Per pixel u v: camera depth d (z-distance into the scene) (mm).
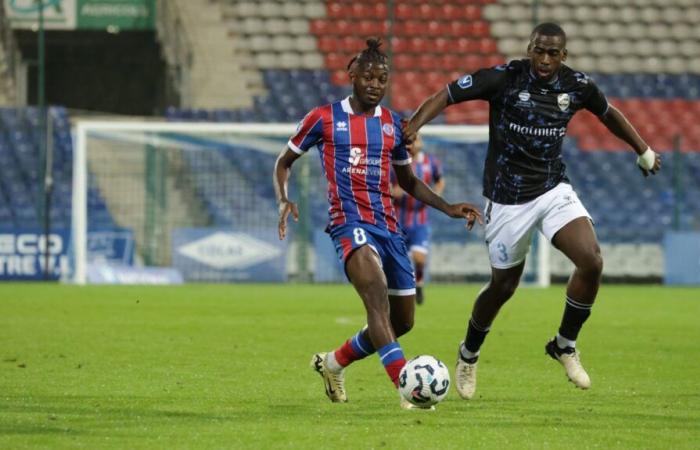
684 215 103812
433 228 92750
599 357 40000
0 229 86750
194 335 46062
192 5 113562
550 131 28484
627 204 103938
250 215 92000
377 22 116125
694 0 121000
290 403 27438
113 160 90500
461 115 108875
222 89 109938
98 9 99375
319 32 114625
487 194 29266
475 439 22266
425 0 117625
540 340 45562
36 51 105875
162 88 107375
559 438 22547
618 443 22078
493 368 36312
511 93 28469
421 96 112812
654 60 118750
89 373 33219
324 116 26781
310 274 89938
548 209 28547
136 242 90250
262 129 87688
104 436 22203
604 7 119938
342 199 26547
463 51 115938
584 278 28000
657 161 30781
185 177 91125
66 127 97750
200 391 29547
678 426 24359
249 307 62125
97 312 57312
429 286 88562
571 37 118688
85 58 106438
